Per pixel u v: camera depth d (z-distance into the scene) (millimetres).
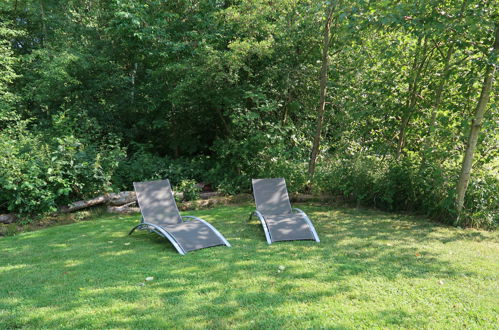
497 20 6293
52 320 3426
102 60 11773
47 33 12797
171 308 3631
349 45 9102
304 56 10609
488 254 5320
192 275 4477
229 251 5441
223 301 3768
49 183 7980
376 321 3369
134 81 12828
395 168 8078
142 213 6391
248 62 10180
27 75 11914
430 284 4188
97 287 4168
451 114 7594
